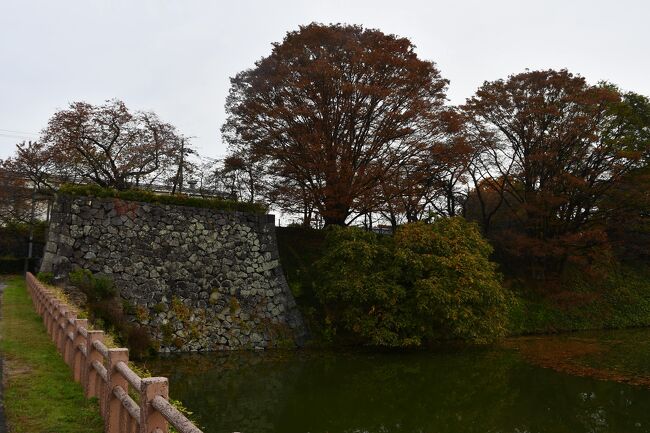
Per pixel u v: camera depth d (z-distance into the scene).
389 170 22.36
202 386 13.58
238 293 18.98
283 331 19.25
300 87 20.72
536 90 26.70
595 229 26.22
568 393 13.98
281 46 21.84
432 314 17.92
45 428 5.54
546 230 27.59
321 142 20.83
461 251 19.36
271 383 14.30
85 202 16.77
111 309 15.46
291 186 24.11
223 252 19.03
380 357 18.12
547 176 27.03
